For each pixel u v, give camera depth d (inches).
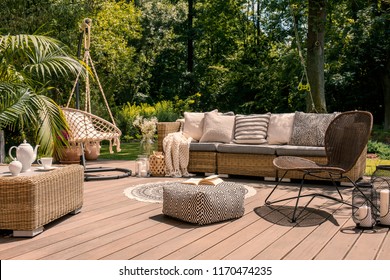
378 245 119.8
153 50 791.1
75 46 457.7
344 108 662.5
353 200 152.2
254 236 128.1
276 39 729.6
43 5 420.5
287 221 145.5
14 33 391.9
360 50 583.2
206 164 240.4
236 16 782.5
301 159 174.4
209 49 838.5
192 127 254.2
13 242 122.3
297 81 532.4
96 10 519.5
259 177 238.7
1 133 270.5
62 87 458.6
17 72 211.0
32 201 125.9
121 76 653.3
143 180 227.5
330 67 605.6
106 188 203.5
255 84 724.7
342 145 170.2
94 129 235.9
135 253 112.5
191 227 137.9
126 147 442.9
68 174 146.9
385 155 359.6
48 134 174.2
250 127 240.1
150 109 584.4
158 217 150.6
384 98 625.9
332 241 123.3
